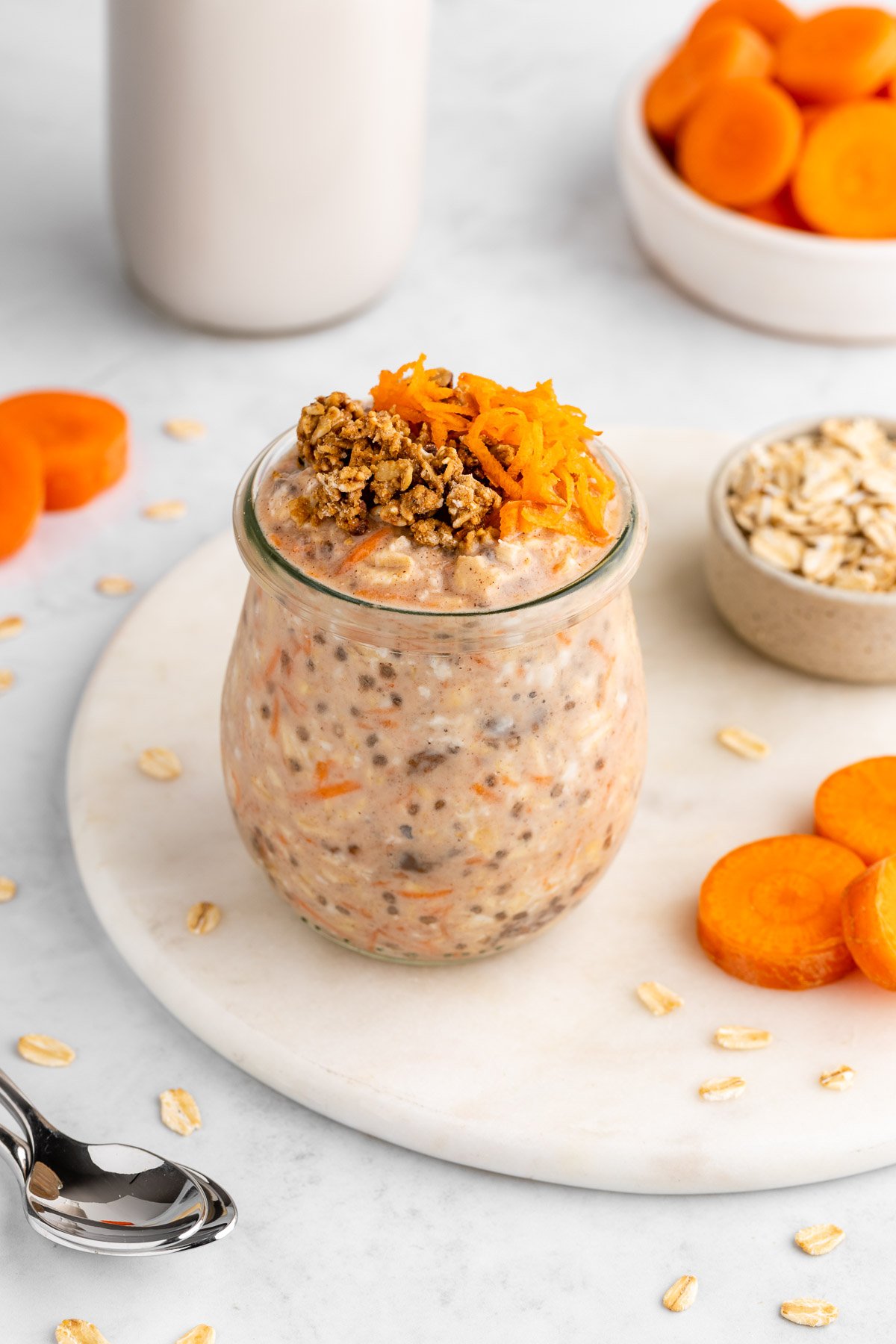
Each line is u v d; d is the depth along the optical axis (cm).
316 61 63
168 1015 51
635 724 49
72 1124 49
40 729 57
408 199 68
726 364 70
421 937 50
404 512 46
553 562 47
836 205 69
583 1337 47
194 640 58
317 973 51
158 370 68
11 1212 48
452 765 47
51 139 77
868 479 59
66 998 51
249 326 69
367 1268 47
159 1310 47
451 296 72
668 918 53
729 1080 49
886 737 57
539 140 80
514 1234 48
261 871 52
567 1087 49
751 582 57
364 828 48
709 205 69
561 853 49
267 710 48
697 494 63
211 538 62
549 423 47
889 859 51
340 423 47
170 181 65
